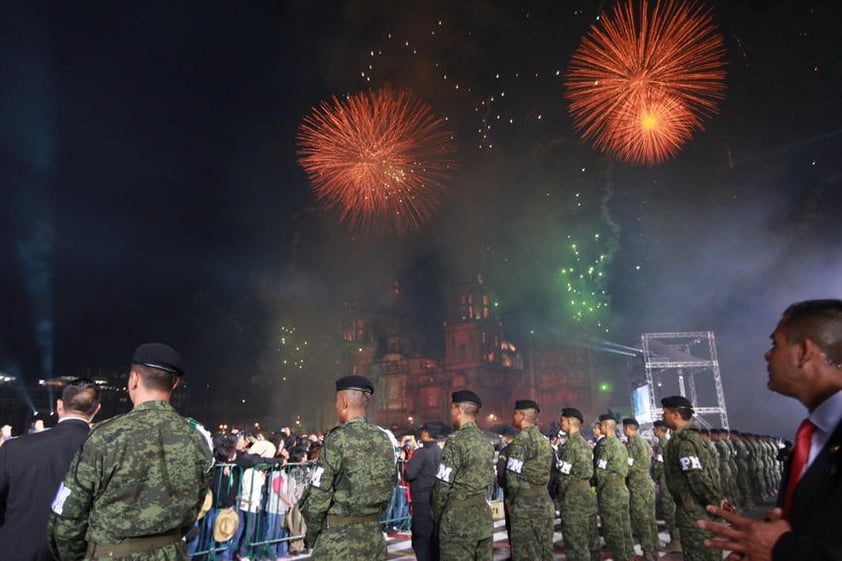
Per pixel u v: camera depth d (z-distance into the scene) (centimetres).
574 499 756
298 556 933
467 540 555
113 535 299
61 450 421
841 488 165
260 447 1043
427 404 8631
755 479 1591
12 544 389
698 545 595
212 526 816
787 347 201
